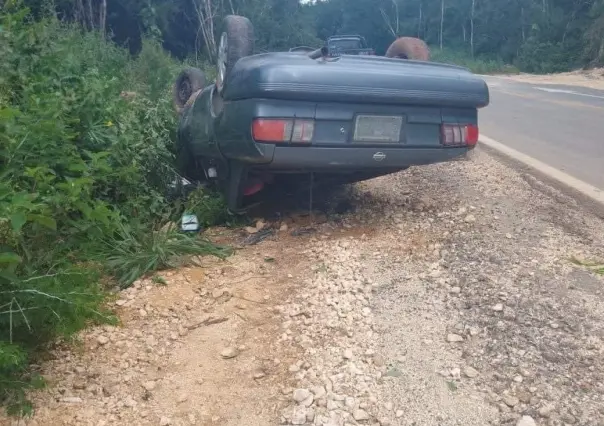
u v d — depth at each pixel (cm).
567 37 4619
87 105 502
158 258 427
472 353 315
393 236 477
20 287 289
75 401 284
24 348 300
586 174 712
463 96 467
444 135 472
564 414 270
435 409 277
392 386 292
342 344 325
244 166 485
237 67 453
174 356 324
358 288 384
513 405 277
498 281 383
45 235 366
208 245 461
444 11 6500
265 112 424
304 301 374
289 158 438
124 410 281
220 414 280
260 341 336
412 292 379
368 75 438
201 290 398
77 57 715
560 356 307
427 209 538
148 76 1145
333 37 1517
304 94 425
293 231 506
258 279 413
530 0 5394
